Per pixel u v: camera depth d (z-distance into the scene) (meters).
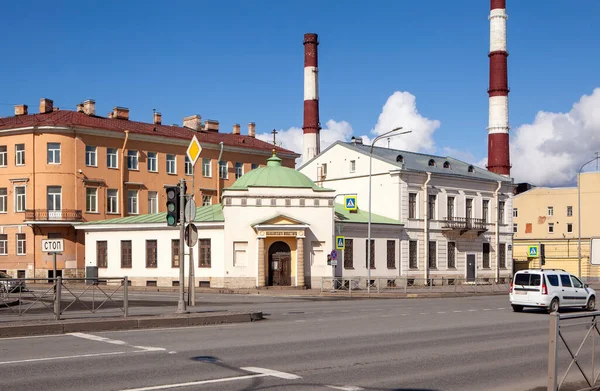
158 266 48.19
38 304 19.33
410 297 40.69
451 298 39.75
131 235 49.38
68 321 17.94
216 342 15.34
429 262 55.06
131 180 58.53
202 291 43.41
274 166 48.00
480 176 60.53
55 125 53.97
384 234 51.62
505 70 70.75
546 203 92.19
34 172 53.94
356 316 23.67
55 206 54.06
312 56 77.50
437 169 57.69
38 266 53.44
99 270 50.38
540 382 11.19
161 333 17.23
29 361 12.37
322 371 11.70
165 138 60.97
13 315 19.14
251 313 21.23
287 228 45.03
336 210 52.06
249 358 12.96
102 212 56.12
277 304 31.36
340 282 47.03
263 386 10.28
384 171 54.12
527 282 27.06
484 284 52.75
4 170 54.97
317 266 46.28
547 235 91.69
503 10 71.00
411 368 12.23
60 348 14.17
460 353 14.27
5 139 55.19
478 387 10.73
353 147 57.19
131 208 58.56
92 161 55.97
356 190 56.47
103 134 56.50
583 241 81.69
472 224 58.38
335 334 17.34
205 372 11.37
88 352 13.55
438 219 55.91
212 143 65.19
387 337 16.91
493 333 18.33
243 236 45.34
